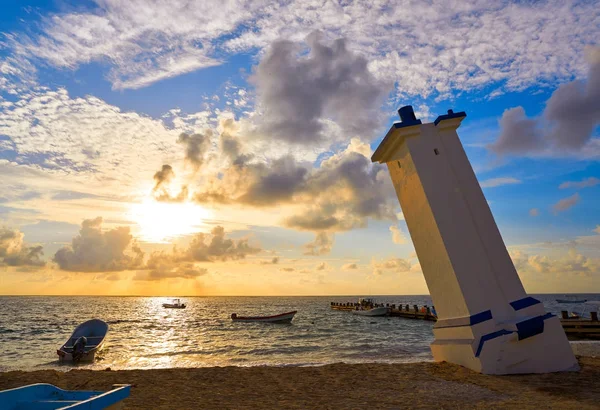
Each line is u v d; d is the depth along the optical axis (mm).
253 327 45062
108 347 26922
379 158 13008
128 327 46562
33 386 3605
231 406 7098
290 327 44406
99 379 9633
